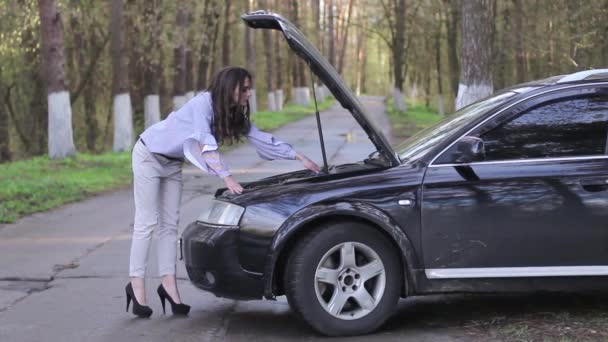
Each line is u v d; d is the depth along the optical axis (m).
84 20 26.94
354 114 4.98
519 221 4.80
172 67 29.62
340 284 4.83
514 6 29.75
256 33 48.94
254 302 5.91
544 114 4.95
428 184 4.82
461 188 4.81
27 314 5.63
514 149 4.92
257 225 4.77
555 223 4.81
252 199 4.87
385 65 90.12
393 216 4.78
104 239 8.59
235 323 5.32
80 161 17.45
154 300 5.98
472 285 4.85
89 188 13.21
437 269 4.84
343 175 4.98
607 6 23.08
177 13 25.27
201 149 5.14
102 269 7.08
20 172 15.26
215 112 5.18
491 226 4.81
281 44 51.50
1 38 24.44
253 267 4.79
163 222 5.54
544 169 4.84
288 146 5.42
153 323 5.34
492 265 4.84
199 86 30.17
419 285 4.84
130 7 24.27
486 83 12.54
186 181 14.38
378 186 4.82
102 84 33.50
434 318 5.31
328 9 63.50
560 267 4.84
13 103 34.88
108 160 18.08
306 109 47.25
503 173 4.84
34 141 33.56
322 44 64.38
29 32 26.05
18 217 10.23
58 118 17.81
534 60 32.22
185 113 5.24
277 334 5.02
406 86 81.50
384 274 4.86
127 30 24.67
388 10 43.12
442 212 4.80
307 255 4.75
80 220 10.01
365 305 4.85
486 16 12.48
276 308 5.71
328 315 4.80
